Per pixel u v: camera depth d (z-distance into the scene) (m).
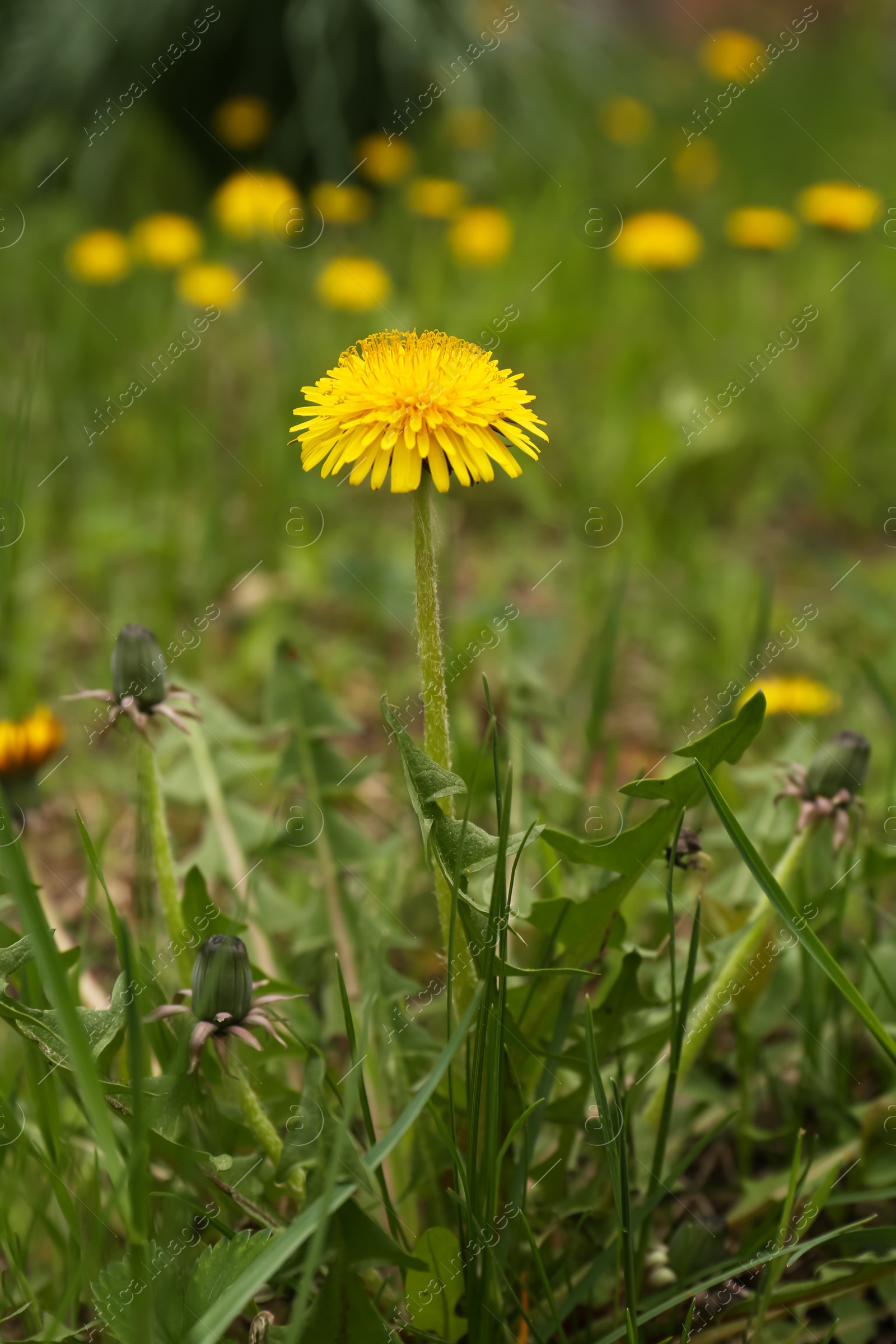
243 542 1.21
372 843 0.73
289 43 2.14
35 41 2.32
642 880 0.75
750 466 1.35
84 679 1.02
